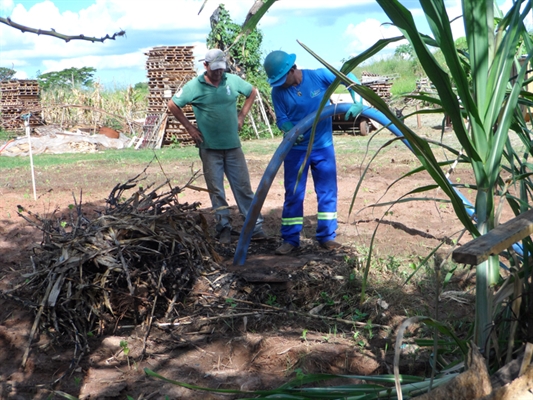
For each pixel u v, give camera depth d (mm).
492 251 2006
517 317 2588
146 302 4555
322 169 5516
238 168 6121
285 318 4465
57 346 4250
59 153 17453
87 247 4453
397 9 2168
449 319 4238
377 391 2793
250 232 5203
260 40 20375
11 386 3838
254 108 20422
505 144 2967
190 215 5094
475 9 2441
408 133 2379
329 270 5008
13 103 23875
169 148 17828
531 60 2877
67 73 36188
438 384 2740
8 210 8000
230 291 4793
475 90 2512
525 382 2176
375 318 4383
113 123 25156
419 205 7562
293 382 2910
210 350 4137
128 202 4961
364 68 30750
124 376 3859
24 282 4844
